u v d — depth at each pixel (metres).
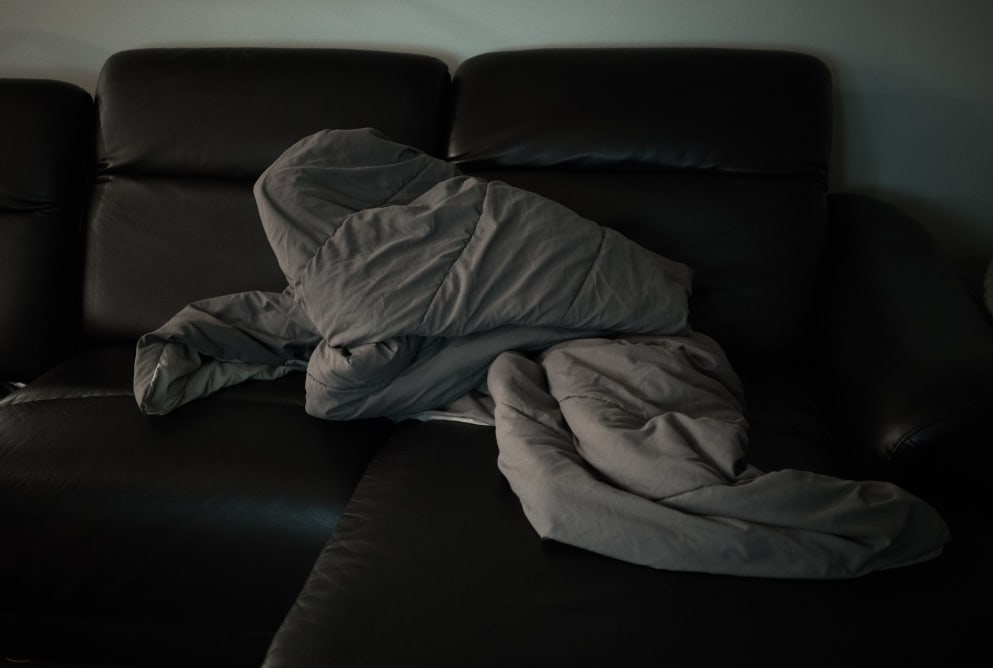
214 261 1.58
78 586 1.21
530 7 1.72
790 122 1.49
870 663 0.80
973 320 1.20
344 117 1.59
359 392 1.24
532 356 1.31
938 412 1.00
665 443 1.01
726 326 1.45
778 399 1.33
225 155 1.61
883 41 1.65
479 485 1.10
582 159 1.53
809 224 1.47
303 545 1.13
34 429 1.25
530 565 0.94
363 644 0.85
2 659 1.34
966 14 1.61
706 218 1.47
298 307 1.40
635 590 0.90
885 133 1.72
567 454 1.05
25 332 1.57
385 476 1.13
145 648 1.25
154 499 1.15
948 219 1.78
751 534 0.90
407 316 1.21
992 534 0.99
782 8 1.66
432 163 1.45
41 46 1.90
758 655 0.81
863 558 0.90
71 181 1.67
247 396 1.34
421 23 1.77
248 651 1.21
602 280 1.26
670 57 1.54
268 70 1.62
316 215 1.34
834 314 1.38
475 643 0.84
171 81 1.64
